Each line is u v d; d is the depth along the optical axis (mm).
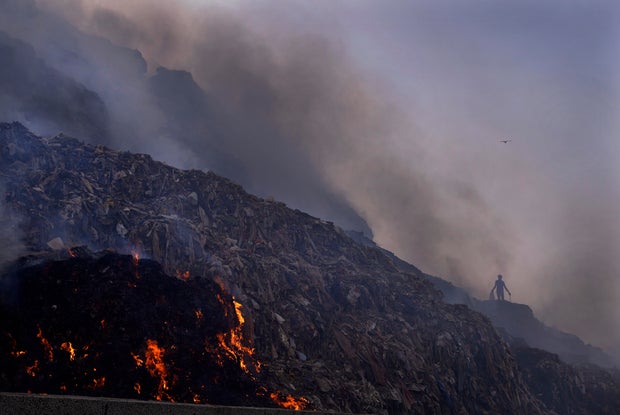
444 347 22750
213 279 17625
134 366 12211
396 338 21609
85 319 12422
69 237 15836
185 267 17578
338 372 18391
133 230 17469
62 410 7086
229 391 13680
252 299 18484
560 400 28844
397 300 24219
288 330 18859
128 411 7742
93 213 17203
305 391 16391
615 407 29766
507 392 23516
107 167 20047
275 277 20438
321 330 19719
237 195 23516
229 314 16172
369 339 20594
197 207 21203
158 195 20688
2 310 11609
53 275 12938
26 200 15992
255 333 17703
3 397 6664
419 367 20891
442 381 21234
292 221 25156
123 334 12672
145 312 13438
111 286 13391
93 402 7395
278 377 16438
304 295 20953
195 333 14352
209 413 8883
